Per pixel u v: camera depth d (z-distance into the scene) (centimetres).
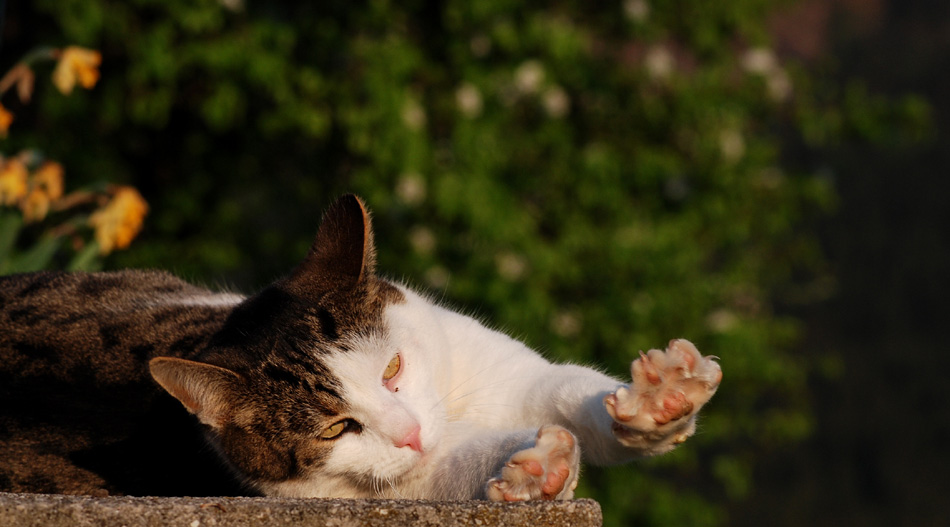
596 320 688
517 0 656
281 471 279
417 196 643
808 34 1244
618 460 261
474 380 307
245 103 678
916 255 1117
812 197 774
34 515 185
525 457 215
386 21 660
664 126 732
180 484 279
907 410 1064
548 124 694
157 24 640
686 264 710
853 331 1120
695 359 219
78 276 359
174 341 299
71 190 665
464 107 663
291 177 781
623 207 710
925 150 1143
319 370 278
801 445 1093
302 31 677
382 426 275
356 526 193
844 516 1043
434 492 278
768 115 779
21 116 702
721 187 734
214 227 765
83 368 291
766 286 887
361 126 639
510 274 655
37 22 684
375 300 301
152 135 755
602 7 731
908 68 1205
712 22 722
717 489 1055
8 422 274
